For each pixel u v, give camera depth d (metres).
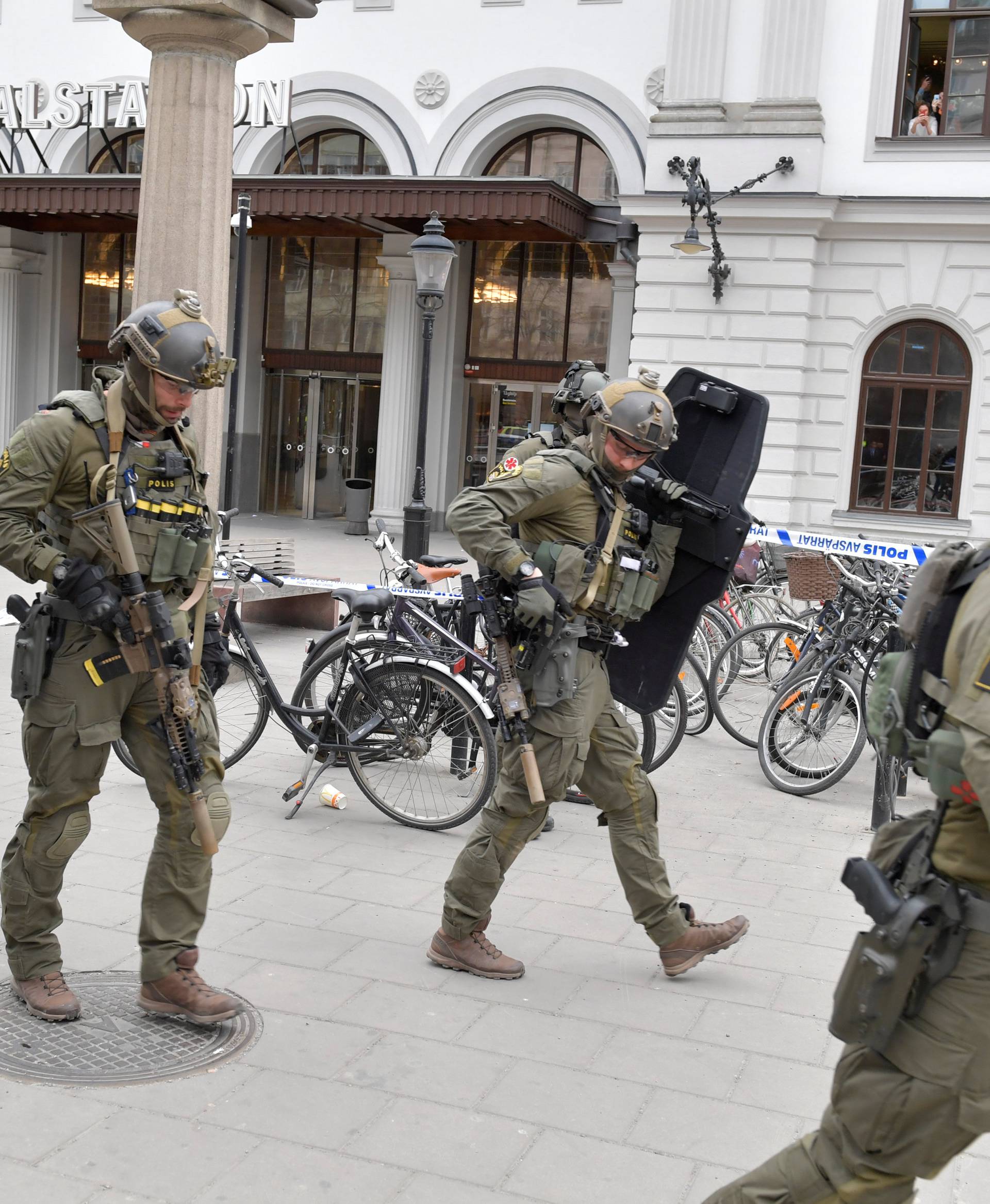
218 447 8.68
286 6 8.24
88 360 22.95
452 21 18.48
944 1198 2.72
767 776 6.12
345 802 5.45
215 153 8.25
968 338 15.16
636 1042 3.36
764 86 15.23
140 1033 3.22
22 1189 2.55
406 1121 2.89
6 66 20.64
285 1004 3.46
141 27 8.02
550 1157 2.78
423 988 3.62
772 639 7.48
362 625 5.55
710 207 14.94
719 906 4.46
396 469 20.05
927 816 2.13
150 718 3.21
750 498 15.91
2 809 5.00
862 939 2.05
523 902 4.38
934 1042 1.97
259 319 21.84
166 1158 2.69
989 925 1.95
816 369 15.70
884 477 15.83
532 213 16.66
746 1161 2.81
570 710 3.57
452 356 20.14
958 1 14.89
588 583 3.55
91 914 3.99
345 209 17.36
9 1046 3.12
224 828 3.26
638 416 3.47
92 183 18.69
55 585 3.04
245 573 5.65
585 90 17.92
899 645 5.92
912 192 15.05
